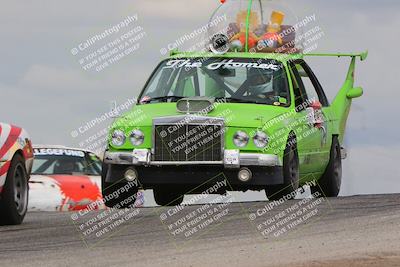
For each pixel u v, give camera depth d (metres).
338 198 51.00
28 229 41.94
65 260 32.25
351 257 30.36
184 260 31.39
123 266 30.70
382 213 41.31
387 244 32.81
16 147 44.66
